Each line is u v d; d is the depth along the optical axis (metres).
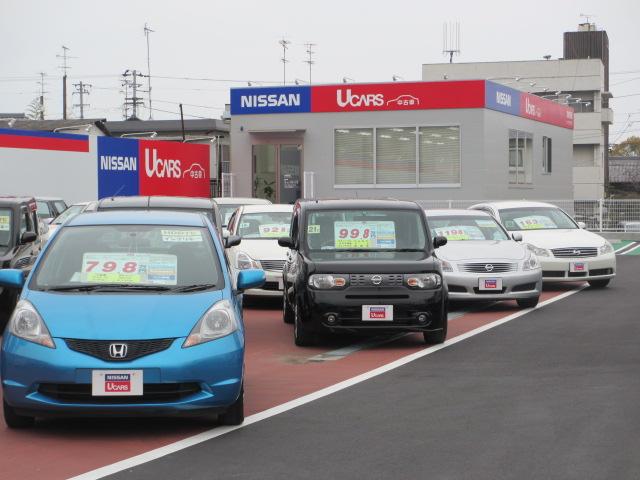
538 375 9.38
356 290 11.19
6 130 26.70
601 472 5.87
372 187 32.88
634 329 12.81
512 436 6.83
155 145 32.94
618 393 8.39
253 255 15.38
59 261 7.77
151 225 8.18
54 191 28.42
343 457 6.30
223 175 34.03
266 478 5.82
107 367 6.72
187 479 5.81
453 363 10.20
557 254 18.08
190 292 7.44
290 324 13.78
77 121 48.72
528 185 36.50
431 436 6.86
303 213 12.43
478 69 80.69
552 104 39.44
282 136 33.62
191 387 6.90
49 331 6.89
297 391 8.65
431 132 32.34
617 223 31.81
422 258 11.73
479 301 16.75
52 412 6.77
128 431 7.12
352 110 32.91
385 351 11.18
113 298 7.25
